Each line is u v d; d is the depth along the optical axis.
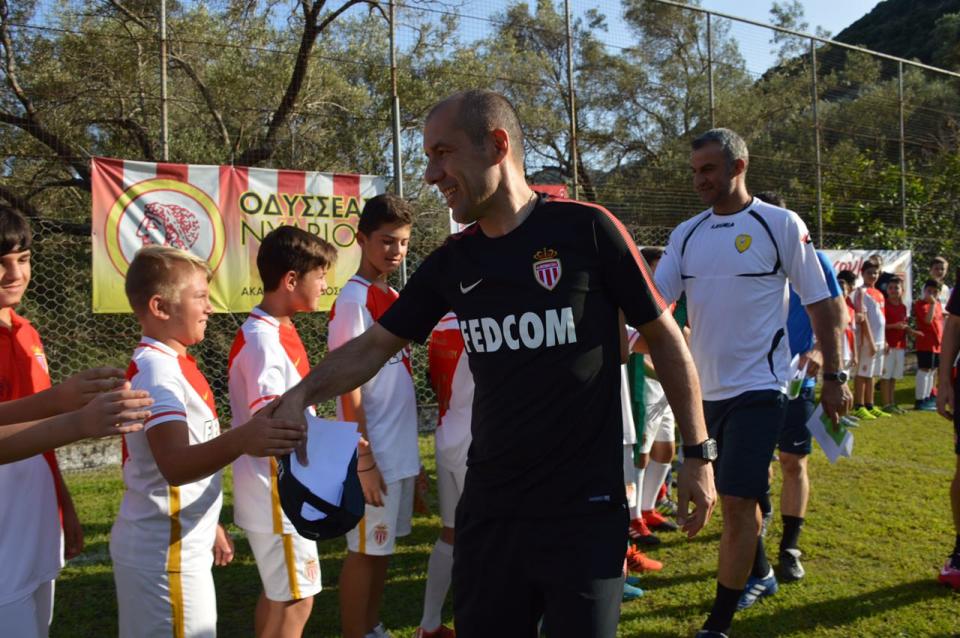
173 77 9.55
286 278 2.54
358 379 1.91
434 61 9.94
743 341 2.98
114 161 5.96
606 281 1.71
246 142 9.81
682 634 3.09
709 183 3.08
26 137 8.71
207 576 2.13
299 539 2.37
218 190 6.31
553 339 1.65
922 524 4.45
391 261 2.88
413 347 7.60
